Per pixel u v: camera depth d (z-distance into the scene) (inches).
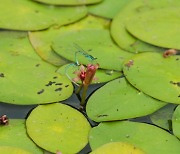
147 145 27.0
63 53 30.8
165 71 29.9
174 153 26.7
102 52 31.1
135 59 30.5
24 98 28.6
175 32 32.1
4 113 28.2
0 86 29.0
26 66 30.1
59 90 29.0
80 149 26.8
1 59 30.3
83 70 28.4
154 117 28.2
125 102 28.6
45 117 27.9
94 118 27.9
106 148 26.5
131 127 27.7
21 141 27.0
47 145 26.8
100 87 29.4
